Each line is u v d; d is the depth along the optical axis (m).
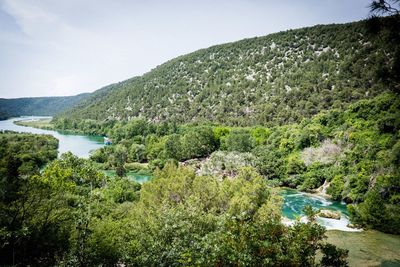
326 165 65.06
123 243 22.03
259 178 38.06
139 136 134.00
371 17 7.03
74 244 20.86
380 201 39.31
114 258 21.89
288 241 9.91
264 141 92.31
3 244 17.98
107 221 26.08
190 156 101.44
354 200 51.47
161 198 33.06
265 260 8.88
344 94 128.62
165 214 19.80
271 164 72.75
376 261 28.84
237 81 199.50
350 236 36.22
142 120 158.50
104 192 51.66
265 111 143.12
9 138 113.88
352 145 63.44
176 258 15.47
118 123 182.12
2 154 26.80
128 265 19.33
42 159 91.75
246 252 9.33
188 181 35.12
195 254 11.02
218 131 108.38
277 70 188.00
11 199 20.39
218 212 33.06
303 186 65.19
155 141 116.69
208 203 32.97
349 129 66.12
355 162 57.50
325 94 135.75
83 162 56.03
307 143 73.12
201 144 102.94
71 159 54.22
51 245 21.11
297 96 146.75
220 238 10.70
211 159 78.31
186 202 29.58
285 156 74.62
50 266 20.47
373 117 63.72
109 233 22.77
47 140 122.62
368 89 124.88
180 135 118.81
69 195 33.28
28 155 84.50
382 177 45.75
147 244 18.25
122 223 26.30
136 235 21.80
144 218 24.19
